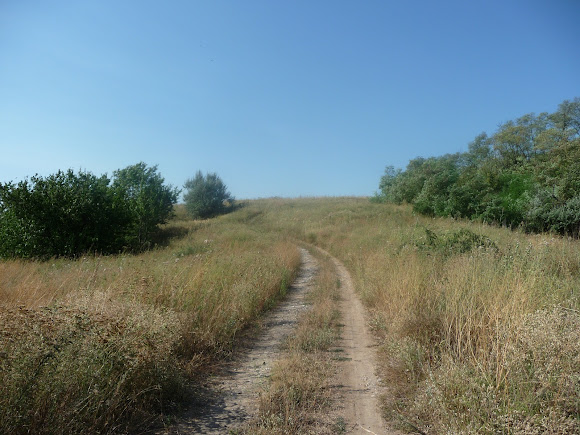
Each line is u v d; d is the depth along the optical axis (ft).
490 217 71.26
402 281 25.98
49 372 11.02
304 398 14.39
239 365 18.76
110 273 30.40
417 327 19.02
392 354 18.31
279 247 64.75
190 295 23.66
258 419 13.01
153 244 81.97
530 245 28.53
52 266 42.24
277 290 36.35
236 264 37.17
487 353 13.82
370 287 32.58
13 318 12.06
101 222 70.13
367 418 13.14
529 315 14.33
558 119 124.26
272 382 16.05
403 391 14.90
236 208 164.45
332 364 18.22
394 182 133.49
